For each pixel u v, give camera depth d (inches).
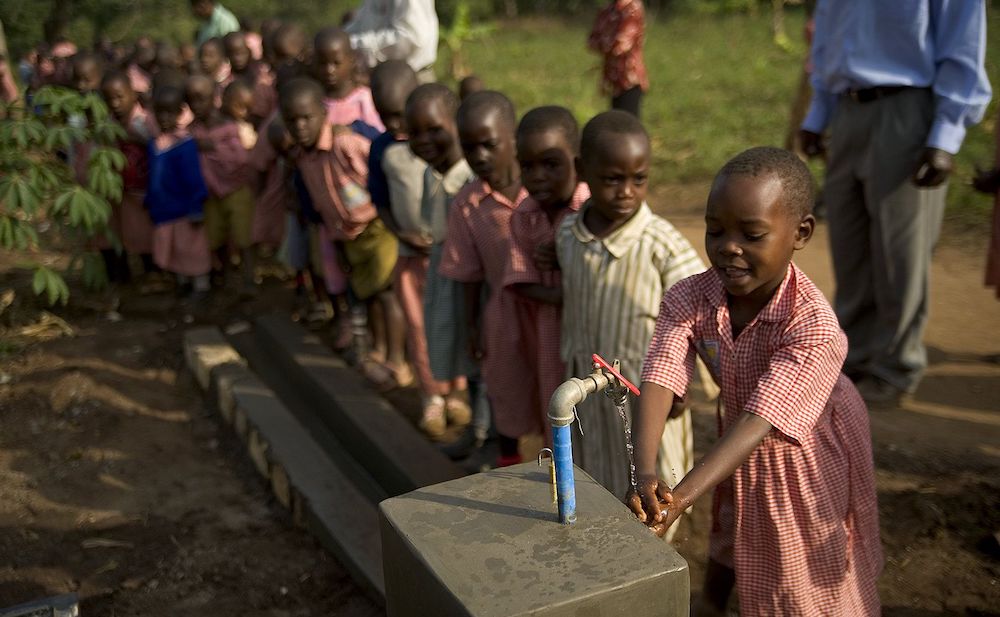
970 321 197.6
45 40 441.1
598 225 111.9
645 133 106.2
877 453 145.9
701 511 134.3
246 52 286.8
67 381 184.4
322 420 176.9
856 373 168.6
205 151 222.1
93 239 236.5
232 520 144.3
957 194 269.1
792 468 89.0
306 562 132.5
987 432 152.6
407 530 66.6
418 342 164.2
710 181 317.4
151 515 145.8
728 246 79.2
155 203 224.7
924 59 144.9
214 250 235.0
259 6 707.4
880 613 106.7
